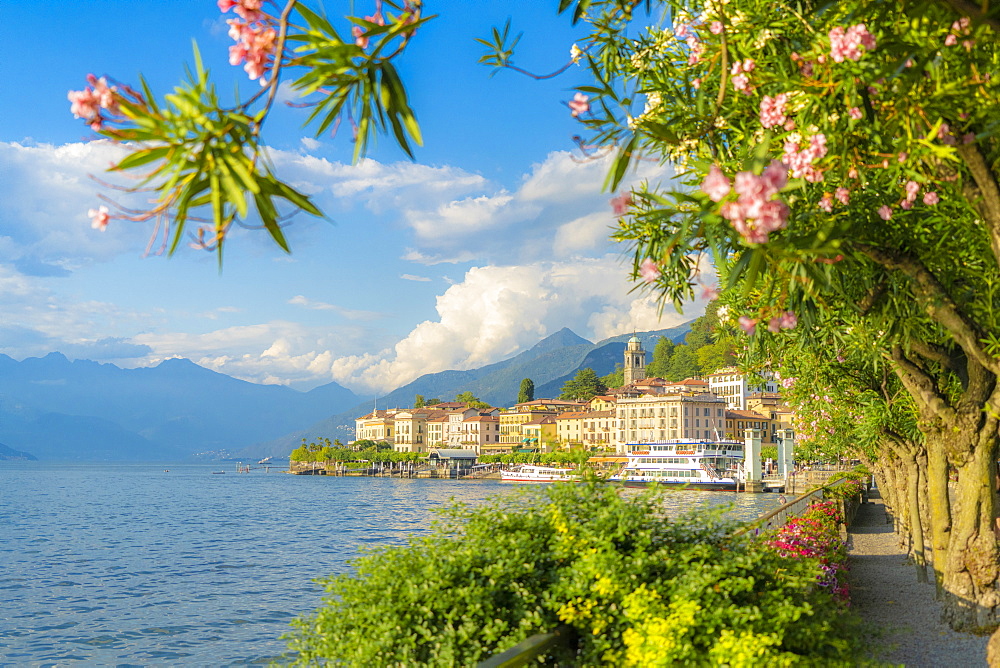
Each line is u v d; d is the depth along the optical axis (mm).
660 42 8125
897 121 5656
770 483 109188
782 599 7664
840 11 5699
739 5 6918
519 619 7531
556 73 5496
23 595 41531
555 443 185375
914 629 13172
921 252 8281
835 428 26422
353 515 95125
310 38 3943
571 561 8180
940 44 5590
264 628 33344
